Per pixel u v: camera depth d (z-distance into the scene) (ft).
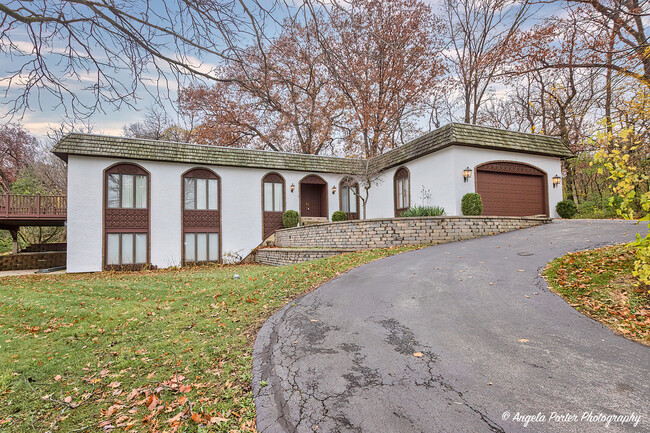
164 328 18.80
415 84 75.61
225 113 53.06
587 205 58.59
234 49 11.68
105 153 52.31
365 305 19.98
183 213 58.13
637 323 14.99
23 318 21.35
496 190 50.21
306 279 28.50
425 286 22.56
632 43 22.90
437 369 12.17
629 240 28.30
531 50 31.96
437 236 40.70
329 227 49.55
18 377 13.25
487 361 12.54
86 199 52.13
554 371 11.65
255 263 61.16
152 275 43.37
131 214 54.85
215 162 59.57
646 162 27.91
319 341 15.37
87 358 15.01
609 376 11.21
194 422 9.86
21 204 58.70
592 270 21.76
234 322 19.25
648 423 8.84
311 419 9.73
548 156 54.08
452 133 46.47
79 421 10.25
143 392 11.80
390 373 12.10
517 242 34.14
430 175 51.60
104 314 21.85
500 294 19.92
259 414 10.16
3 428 9.96
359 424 9.36
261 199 63.98
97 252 52.42
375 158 67.51
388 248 40.42
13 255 64.75
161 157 55.88
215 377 12.69
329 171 67.72
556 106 71.15
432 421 9.30
